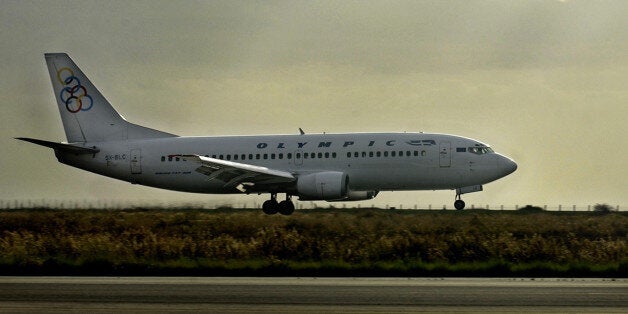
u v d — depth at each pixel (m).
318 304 46.03
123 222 105.69
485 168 103.31
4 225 105.75
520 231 91.06
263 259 73.81
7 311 43.88
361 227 93.88
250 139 109.88
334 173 103.00
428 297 48.47
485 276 63.16
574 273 63.91
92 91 114.25
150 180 112.44
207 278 59.50
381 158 104.50
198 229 95.88
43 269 66.56
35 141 110.50
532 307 45.06
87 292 50.56
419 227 93.12
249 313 43.41
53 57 114.62
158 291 51.03
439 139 104.56
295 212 116.00
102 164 112.88
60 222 107.25
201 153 110.19
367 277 61.41
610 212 116.44
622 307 45.12
